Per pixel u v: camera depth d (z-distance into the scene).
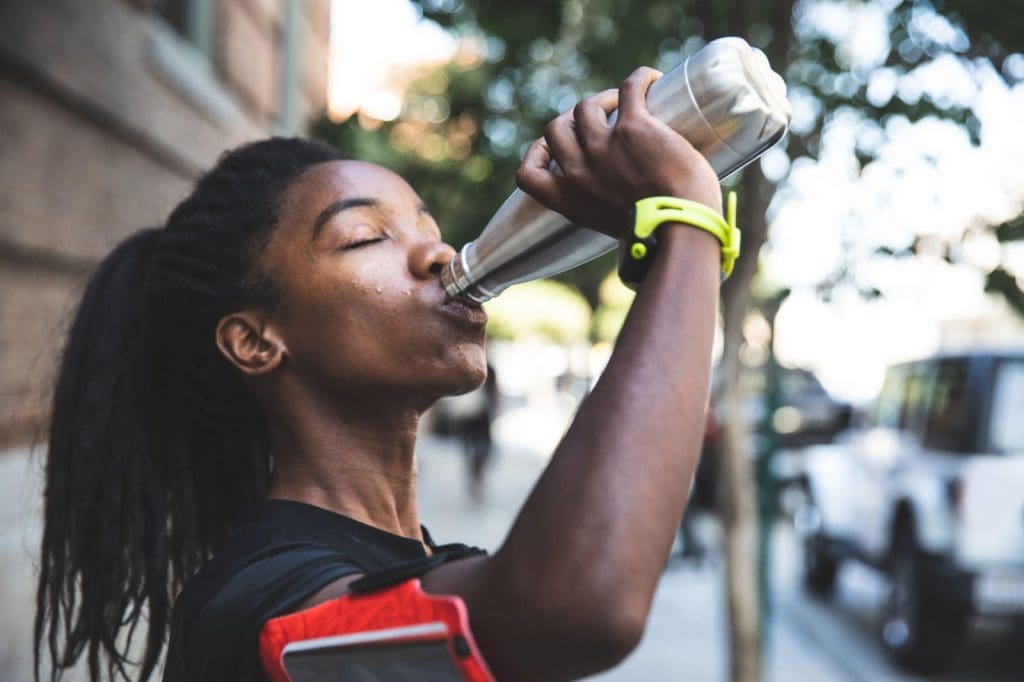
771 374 4.32
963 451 5.25
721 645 5.75
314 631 0.83
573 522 0.71
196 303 1.10
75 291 1.48
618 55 3.25
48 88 3.35
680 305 0.78
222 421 1.23
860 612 7.02
